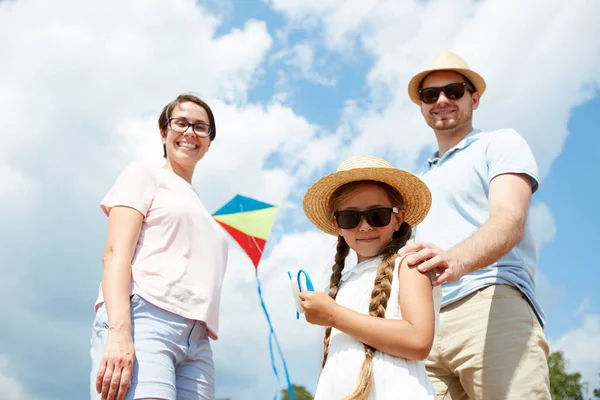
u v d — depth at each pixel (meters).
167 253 3.01
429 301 2.38
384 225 2.62
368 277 2.58
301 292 2.44
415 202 2.83
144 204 3.04
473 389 3.15
